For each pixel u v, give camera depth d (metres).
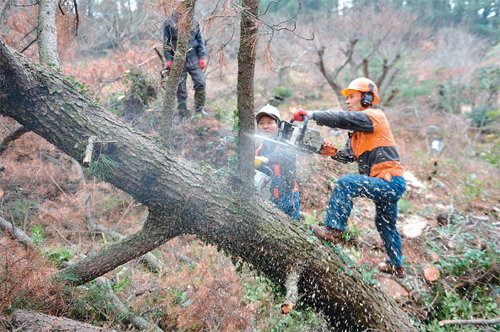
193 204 1.99
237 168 2.02
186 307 2.29
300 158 3.88
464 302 2.76
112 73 4.73
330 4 10.58
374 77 11.22
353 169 4.27
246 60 1.60
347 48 9.87
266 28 1.56
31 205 3.48
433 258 3.21
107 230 3.37
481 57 12.21
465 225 3.70
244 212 2.05
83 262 2.18
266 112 2.53
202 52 4.03
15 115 1.72
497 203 4.63
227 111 5.20
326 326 2.47
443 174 5.84
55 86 1.74
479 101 11.23
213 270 2.60
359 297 2.27
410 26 10.47
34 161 3.86
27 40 3.26
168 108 1.96
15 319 1.70
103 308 2.21
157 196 1.96
